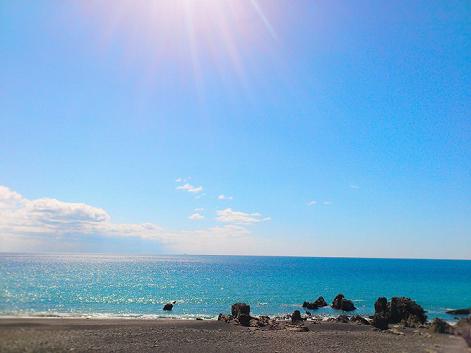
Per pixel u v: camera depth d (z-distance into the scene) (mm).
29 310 58062
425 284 128625
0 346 28219
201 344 34781
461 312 69188
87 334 35812
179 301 77375
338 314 68812
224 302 77688
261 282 128250
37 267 180625
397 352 34188
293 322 53750
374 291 105312
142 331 39562
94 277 133750
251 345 35531
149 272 175625
